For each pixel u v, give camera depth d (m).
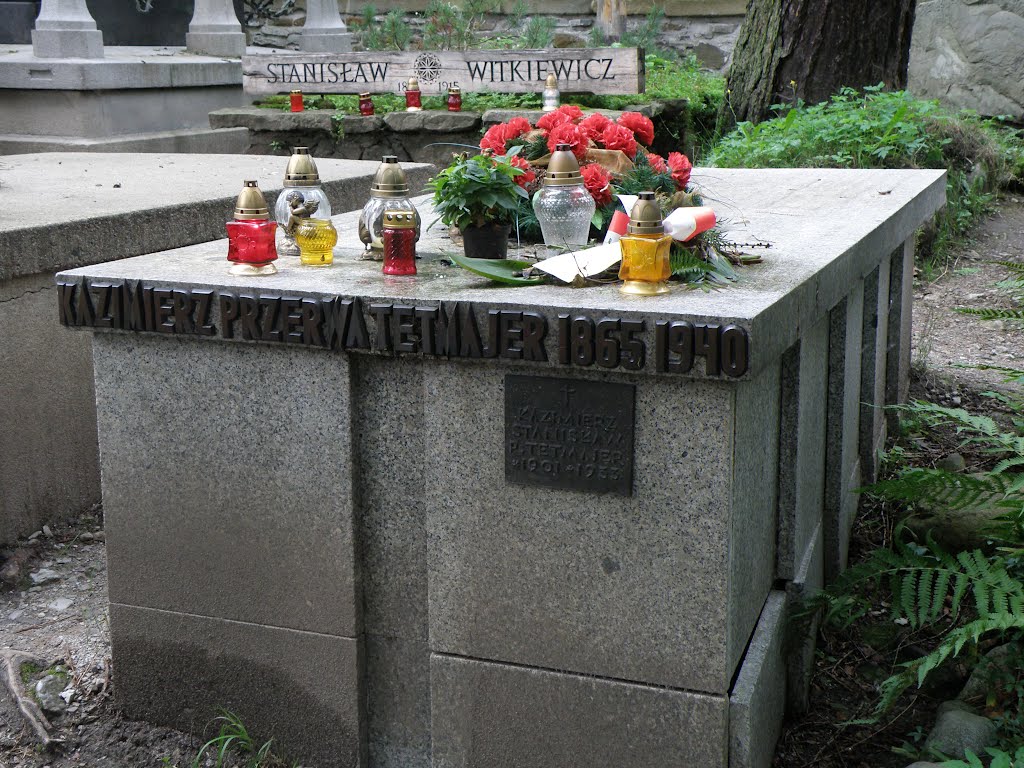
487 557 2.63
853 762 2.99
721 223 3.65
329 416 2.71
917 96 10.70
